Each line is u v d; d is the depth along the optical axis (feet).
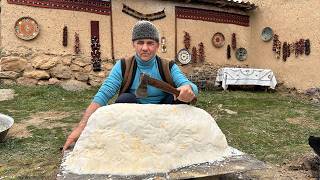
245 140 14.08
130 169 6.13
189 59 30.81
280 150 12.69
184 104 7.22
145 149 6.38
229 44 32.76
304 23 28.12
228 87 30.45
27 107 19.62
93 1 27.25
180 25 30.50
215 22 31.99
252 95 27.53
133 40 7.45
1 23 24.82
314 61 27.25
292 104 23.63
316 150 9.88
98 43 27.43
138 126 6.49
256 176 9.70
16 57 24.99
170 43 30.14
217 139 7.07
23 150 12.08
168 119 6.73
